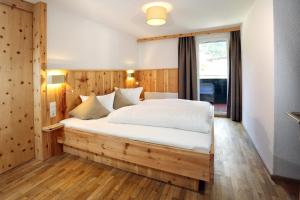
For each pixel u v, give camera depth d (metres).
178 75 5.11
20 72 2.41
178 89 5.13
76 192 1.89
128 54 4.98
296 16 1.90
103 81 3.83
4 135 2.27
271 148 2.12
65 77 2.89
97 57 3.75
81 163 2.52
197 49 5.04
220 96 5.15
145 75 5.53
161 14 2.85
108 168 2.39
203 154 1.81
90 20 3.54
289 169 2.01
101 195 1.84
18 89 2.40
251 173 2.21
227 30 4.47
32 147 2.62
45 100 2.58
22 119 2.47
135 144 2.13
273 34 1.99
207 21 3.85
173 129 2.26
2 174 2.24
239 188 1.92
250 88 3.36
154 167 2.05
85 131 2.53
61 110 2.84
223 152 2.81
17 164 2.43
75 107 3.09
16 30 2.33
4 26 2.20
